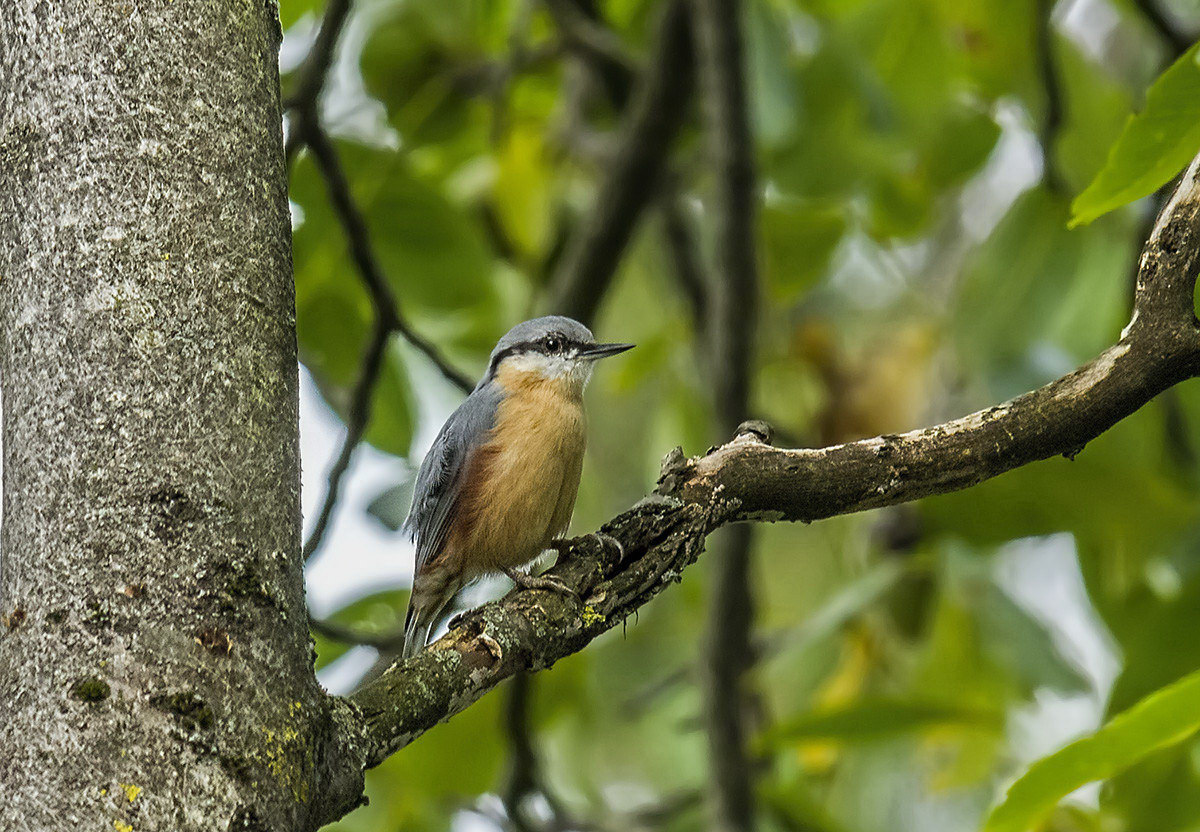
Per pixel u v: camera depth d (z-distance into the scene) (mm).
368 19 12109
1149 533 10242
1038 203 10453
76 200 4062
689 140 13883
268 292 4266
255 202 4277
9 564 3963
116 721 3750
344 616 10477
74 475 3934
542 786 10516
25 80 4133
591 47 12242
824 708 9055
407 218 10617
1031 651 10742
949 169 12727
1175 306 5387
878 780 11336
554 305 11547
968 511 10484
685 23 11633
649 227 13758
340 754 4297
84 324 4008
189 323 4078
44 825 3664
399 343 10938
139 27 4148
